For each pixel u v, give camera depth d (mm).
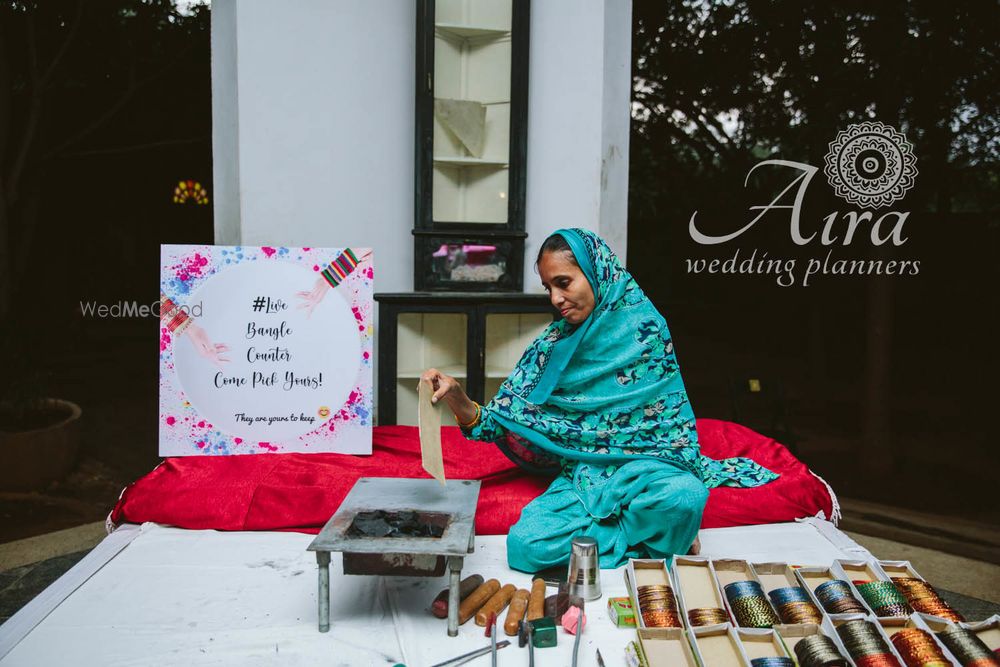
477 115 3740
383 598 2094
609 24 3684
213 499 2592
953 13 4734
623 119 3893
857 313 9211
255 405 2959
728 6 5973
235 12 3498
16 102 7180
